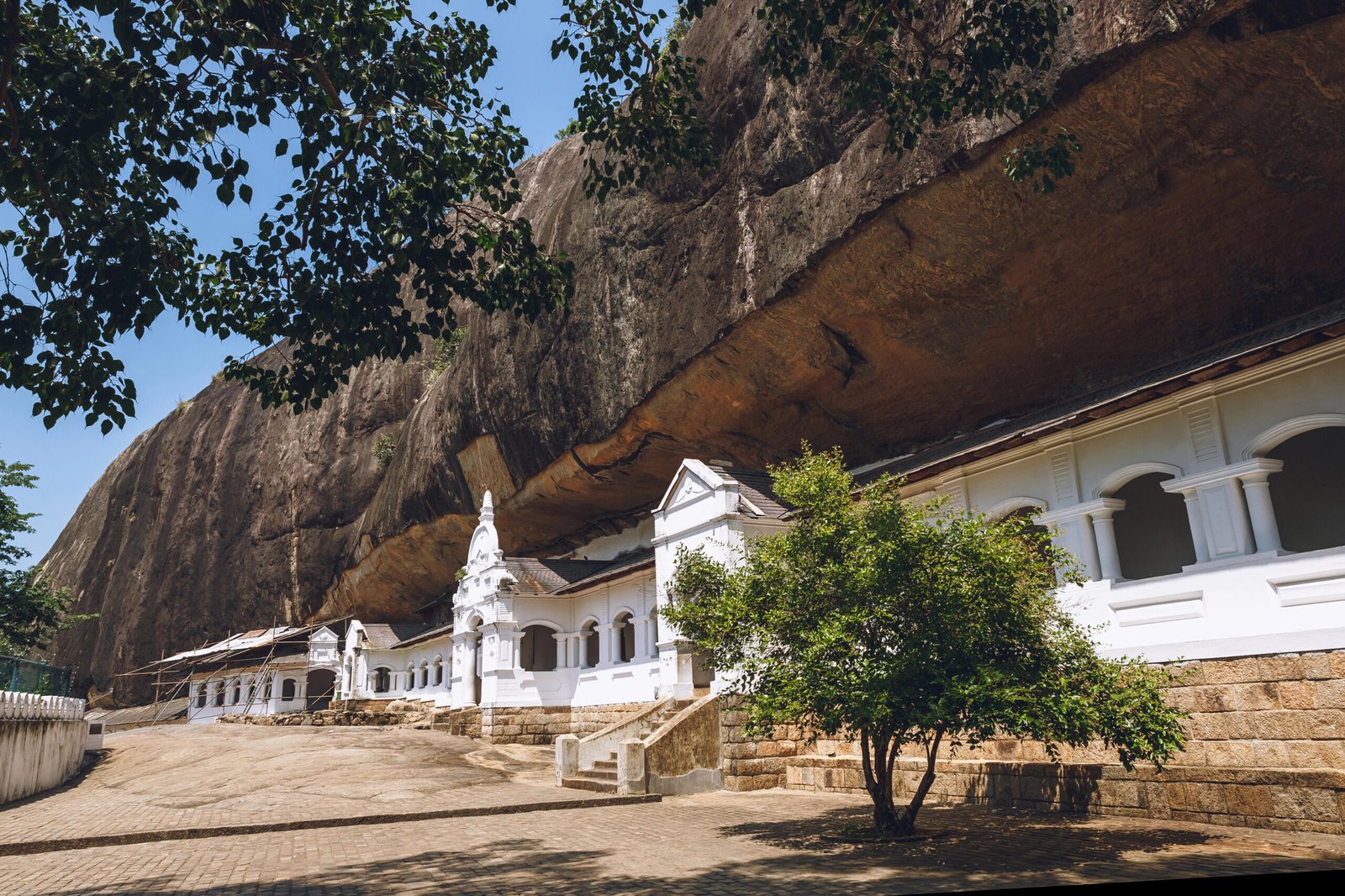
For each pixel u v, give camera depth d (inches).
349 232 367.9
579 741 691.4
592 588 1002.7
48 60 306.2
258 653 1835.6
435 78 400.2
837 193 651.5
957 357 692.7
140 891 333.4
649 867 343.0
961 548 363.9
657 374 827.4
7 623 1273.4
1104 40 488.1
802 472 421.1
